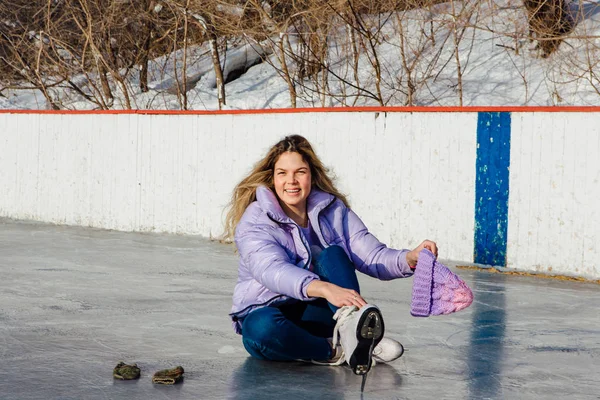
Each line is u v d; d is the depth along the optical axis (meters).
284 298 4.36
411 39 18.41
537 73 16.31
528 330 5.77
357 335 3.84
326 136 10.89
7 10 22.25
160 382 4.07
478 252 9.80
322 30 17.09
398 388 4.08
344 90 17.08
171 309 6.24
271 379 4.19
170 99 19.88
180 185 12.26
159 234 12.35
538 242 9.38
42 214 13.85
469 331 5.67
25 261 8.95
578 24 16.66
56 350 4.82
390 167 10.42
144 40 20.77
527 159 9.42
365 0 17.77
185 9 17.75
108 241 11.25
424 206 10.18
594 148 8.98
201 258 9.59
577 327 5.94
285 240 4.26
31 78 20.44
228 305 6.45
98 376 4.22
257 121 11.47
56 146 13.62
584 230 9.08
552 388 4.18
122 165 12.84
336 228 4.45
